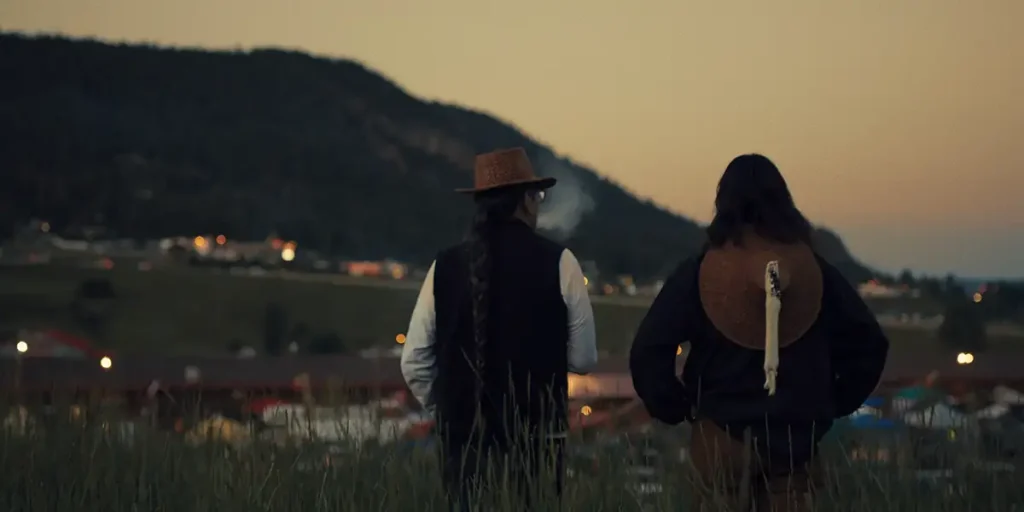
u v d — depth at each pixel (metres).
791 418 3.23
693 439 3.41
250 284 139.50
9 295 123.81
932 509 3.45
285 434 4.25
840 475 3.65
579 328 3.67
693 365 3.39
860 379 3.42
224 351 107.81
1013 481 3.59
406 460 4.05
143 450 4.30
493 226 3.72
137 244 194.00
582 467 3.83
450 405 3.67
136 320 118.00
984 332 60.72
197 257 170.50
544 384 3.61
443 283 3.73
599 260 174.12
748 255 3.28
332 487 3.84
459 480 3.59
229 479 3.94
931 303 70.94
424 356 3.77
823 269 3.33
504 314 3.62
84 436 4.45
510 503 3.40
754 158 3.38
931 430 3.83
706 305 3.31
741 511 3.17
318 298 134.62
